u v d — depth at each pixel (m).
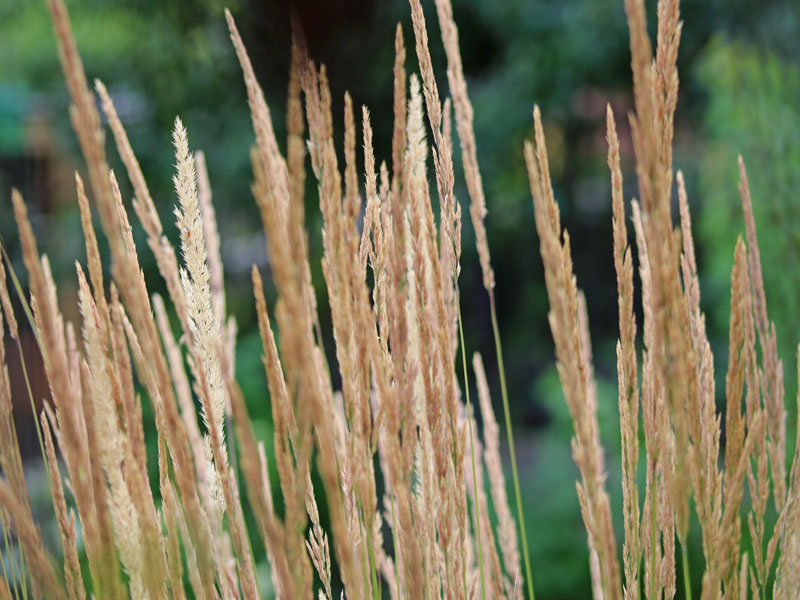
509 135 3.28
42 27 3.46
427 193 0.77
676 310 0.70
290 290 0.66
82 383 0.72
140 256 2.74
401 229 0.74
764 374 0.81
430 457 0.79
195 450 0.82
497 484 0.91
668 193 0.71
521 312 5.11
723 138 2.74
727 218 2.69
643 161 0.69
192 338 0.75
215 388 0.75
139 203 0.73
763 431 0.79
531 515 2.80
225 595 0.78
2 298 0.75
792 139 2.28
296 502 0.69
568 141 4.98
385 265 0.77
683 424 0.70
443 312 0.77
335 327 0.74
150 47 3.05
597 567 0.87
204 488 0.80
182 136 0.75
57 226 3.20
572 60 3.21
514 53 3.33
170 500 0.75
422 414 0.79
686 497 0.71
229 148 2.97
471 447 0.82
